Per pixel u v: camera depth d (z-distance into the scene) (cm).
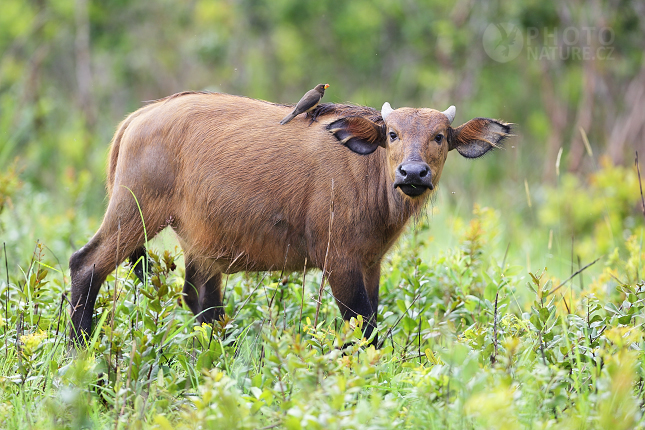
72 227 2908
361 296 1867
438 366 1454
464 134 1920
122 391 1407
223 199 1900
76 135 4853
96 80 5881
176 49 5831
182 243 2039
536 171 5381
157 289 1658
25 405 1480
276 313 1939
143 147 1931
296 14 5559
